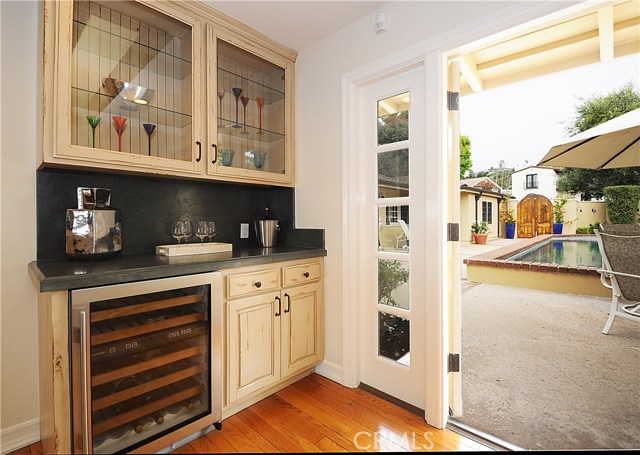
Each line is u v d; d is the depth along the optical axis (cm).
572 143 316
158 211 193
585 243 489
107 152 143
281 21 193
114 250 156
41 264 140
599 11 198
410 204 179
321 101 216
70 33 133
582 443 147
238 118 208
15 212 143
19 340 144
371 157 200
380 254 195
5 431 139
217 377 152
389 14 178
